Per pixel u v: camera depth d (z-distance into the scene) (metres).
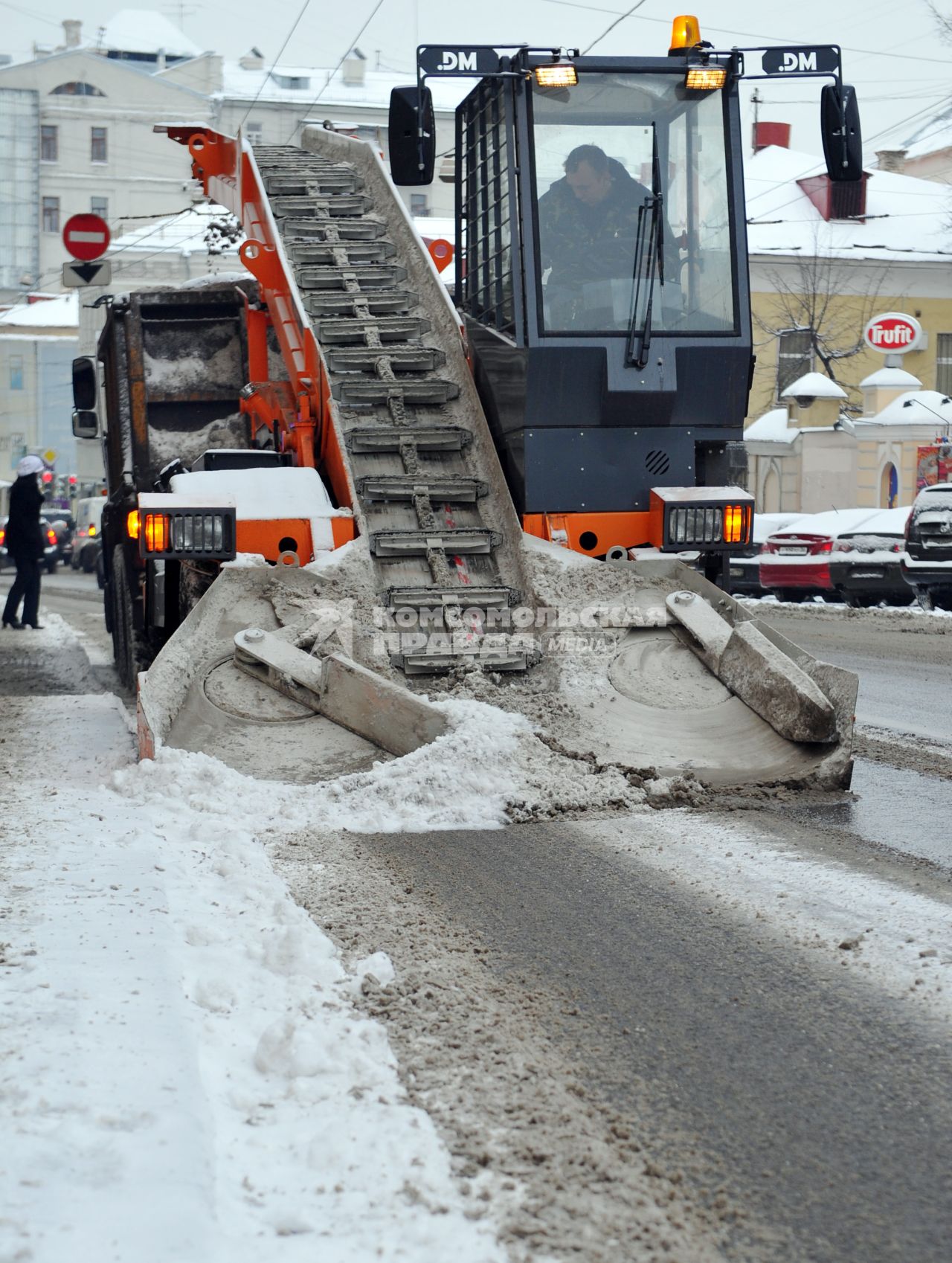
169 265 54.47
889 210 43.34
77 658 14.41
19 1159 2.78
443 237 10.48
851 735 6.68
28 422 80.12
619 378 7.81
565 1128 3.14
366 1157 2.97
